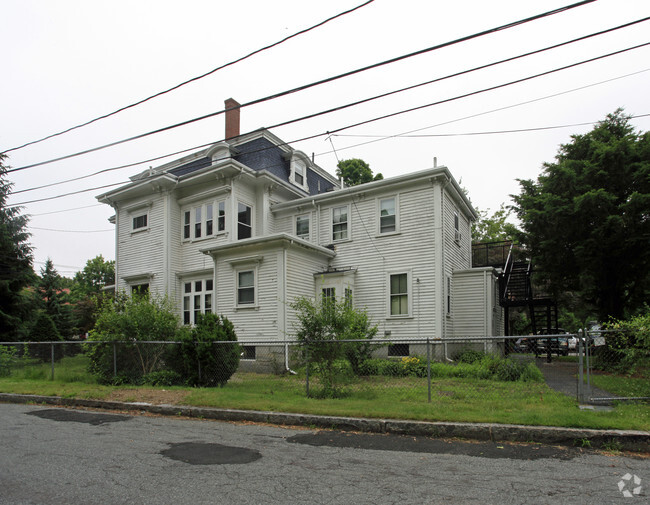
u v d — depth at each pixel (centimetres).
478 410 757
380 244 1789
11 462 541
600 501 409
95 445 630
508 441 641
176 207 2117
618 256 1426
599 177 1451
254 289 1702
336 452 588
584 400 793
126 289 2175
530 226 1619
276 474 492
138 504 402
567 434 621
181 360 1167
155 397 970
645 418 667
